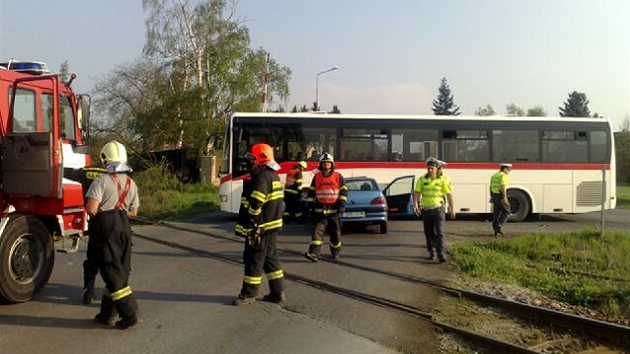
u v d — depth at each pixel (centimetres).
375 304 771
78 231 787
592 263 1132
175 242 1282
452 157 1786
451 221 1803
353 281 901
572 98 9725
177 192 2530
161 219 1873
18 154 699
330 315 709
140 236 1390
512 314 797
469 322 746
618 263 1120
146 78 4112
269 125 1753
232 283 863
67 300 745
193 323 660
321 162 1067
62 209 739
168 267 985
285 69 3472
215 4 3488
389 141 1775
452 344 651
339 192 1063
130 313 627
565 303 905
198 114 3167
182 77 3578
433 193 1086
